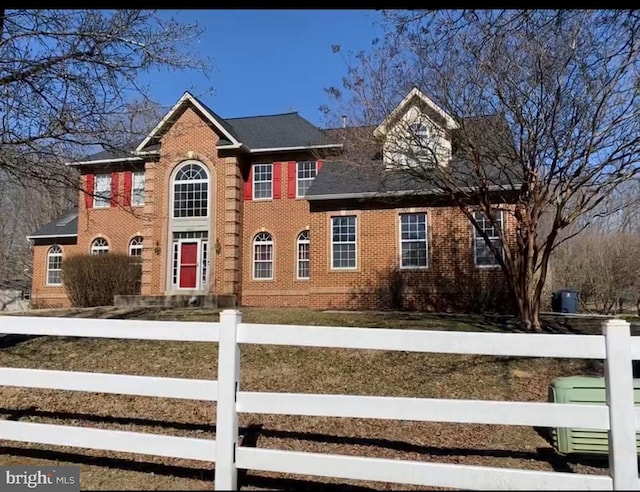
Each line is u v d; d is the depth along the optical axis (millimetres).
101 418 5570
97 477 4094
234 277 20031
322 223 17938
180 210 20672
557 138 9492
